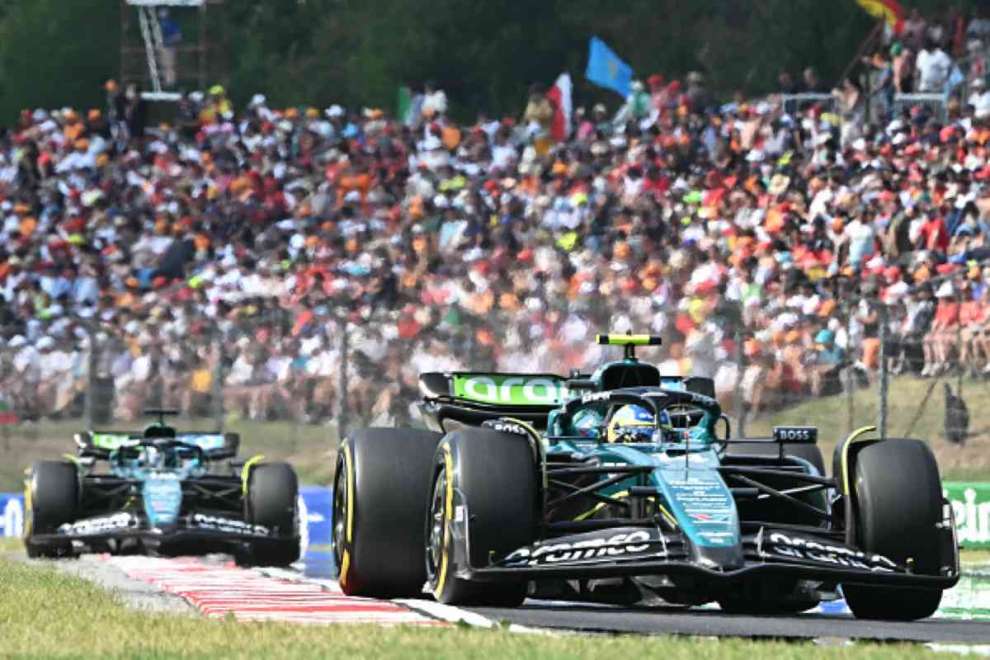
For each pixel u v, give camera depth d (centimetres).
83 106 16950
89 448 6688
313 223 12194
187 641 2469
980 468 7669
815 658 2208
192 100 13525
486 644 2334
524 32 17475
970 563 6022
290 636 2500
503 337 8550
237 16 17800
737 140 12262
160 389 8869
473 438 3100
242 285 11125
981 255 9831
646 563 2898
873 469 3098
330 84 17300
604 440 3400
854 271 10181
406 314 8756
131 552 6275
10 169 12688
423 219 11725
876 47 15962
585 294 10162
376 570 3378
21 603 3250
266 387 8738
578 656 2189
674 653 2227
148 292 11788
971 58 13062
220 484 6531
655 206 11362
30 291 11581
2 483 8875
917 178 10769
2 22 17188
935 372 7869
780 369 8006
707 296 9656
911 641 2642
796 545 3019
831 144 11838
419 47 17288
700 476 3078
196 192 12656
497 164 12606
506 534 3025
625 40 17538
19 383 8981
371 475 3384
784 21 17025
